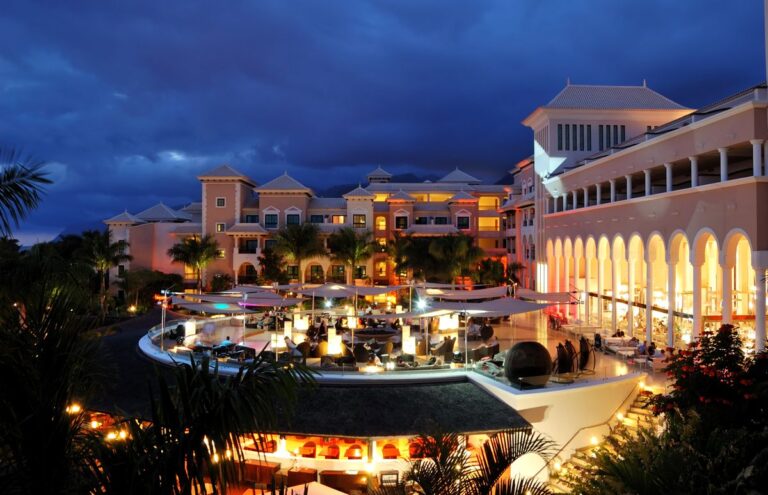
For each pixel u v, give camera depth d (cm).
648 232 3145
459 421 1891
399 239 6381
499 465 1135
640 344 2803
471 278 5306
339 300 4653
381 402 1992
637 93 5225
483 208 8044
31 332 830
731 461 1120
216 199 7225
